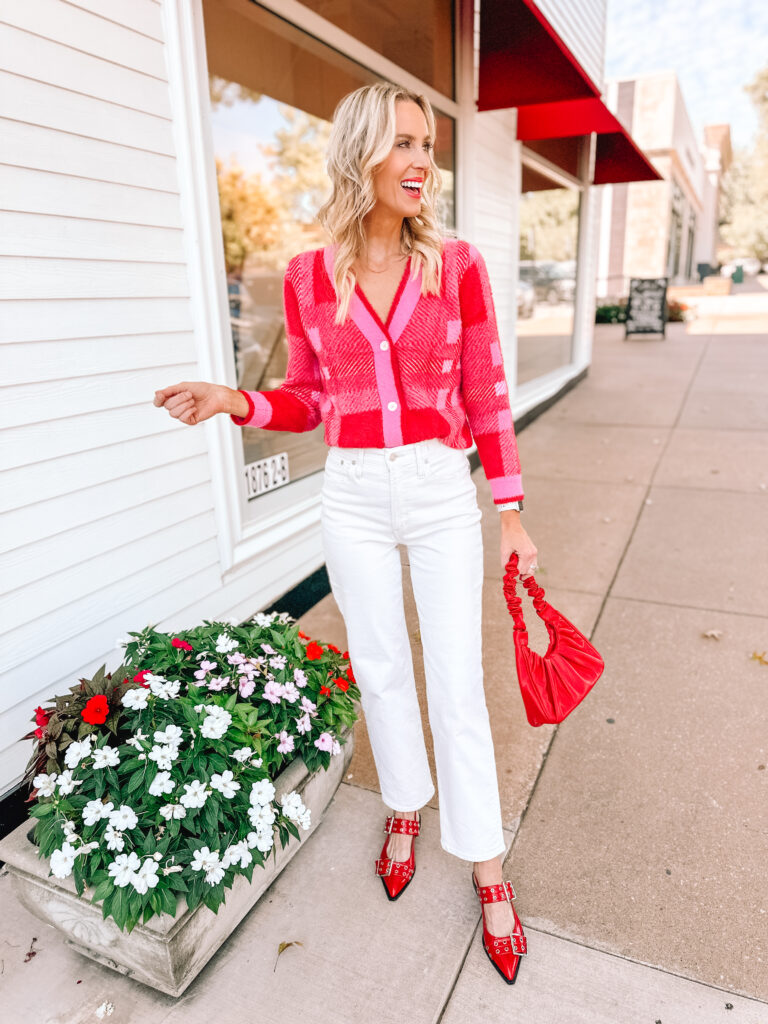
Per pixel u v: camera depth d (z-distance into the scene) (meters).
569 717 2.54
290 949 1.70
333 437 1.50
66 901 1.55
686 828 2.03
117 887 1.44
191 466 2.53
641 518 4.38
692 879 1.86
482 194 5.41
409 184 1.33
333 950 1.69
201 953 1.58
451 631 1.56
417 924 1.75
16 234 1.84
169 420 2.40
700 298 22.70
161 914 1.46
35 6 1.83
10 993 1.61
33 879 1.58
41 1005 1.58
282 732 1.77
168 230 2.32
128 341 2.21
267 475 3.32
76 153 1.98
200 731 1.62
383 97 1.29
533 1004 1.56
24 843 1.63
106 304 2.12
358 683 1.71
